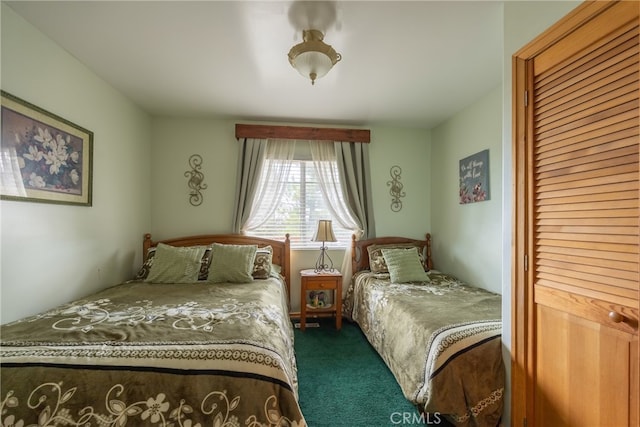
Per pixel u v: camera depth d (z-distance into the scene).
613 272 1.03
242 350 1.26
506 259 1.49
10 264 1.56
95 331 1.39
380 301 2.44
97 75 2.27
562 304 1.21
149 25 1.69
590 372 1.11
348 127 3.50
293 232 3.44
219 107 2.93
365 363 2.31
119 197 2.58
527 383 1.37
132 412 1.06
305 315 3.03
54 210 1.86
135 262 2.86
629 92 0.98
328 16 1.60
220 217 3.28
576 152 1.16
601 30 1.06
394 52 1.96
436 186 3.50
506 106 1.49
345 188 3.36
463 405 1.49
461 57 2.03
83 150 2.11
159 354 1.20
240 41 1.84
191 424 1.08
